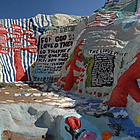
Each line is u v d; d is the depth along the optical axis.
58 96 11.27
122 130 6.61
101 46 11.57
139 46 9.55
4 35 15.15
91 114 7.73
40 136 6.97
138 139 6.04
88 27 13.38
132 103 7.56
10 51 15.28
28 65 15.72
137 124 6.77
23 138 6.69
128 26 11.59
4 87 12.74
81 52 12.69
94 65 11.48
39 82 14.72
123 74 9.09
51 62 15.58
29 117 8.05
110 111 8.13
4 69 14.53
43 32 16.67
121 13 13.42
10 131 6.76
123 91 8.32
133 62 8.73
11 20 15.74
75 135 6.43
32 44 16.25
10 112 7.79
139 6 14.27
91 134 6.39
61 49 15.37
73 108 8.57
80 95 11.66
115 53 10.83
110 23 12.60
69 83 12.71
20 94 11.07
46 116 7.91
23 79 15.17
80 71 12.41
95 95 10.85
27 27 16.30
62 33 15.62
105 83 10.67
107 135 6.31
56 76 14.88
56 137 6.98
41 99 10.27
